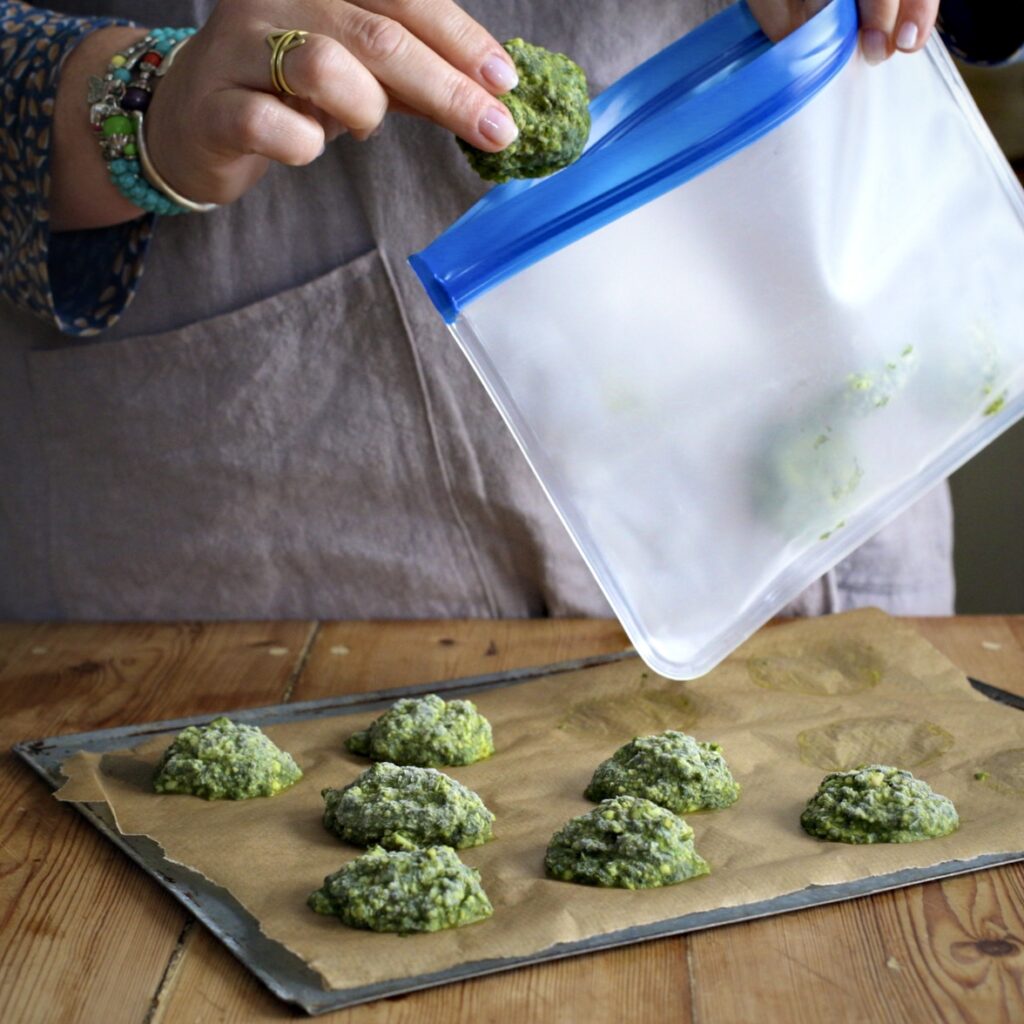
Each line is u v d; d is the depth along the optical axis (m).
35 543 1.50
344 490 1.45
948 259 0.91
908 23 0.85
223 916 0.80
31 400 1.46
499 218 0.83
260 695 1.21
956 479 2.31
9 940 0.78
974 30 1.19
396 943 0.76
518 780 1.01
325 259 1.39
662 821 0.86
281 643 1.36
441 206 1.37
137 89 1.11
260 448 1.44
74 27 1.20
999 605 2.33
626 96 0.98
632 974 0.74
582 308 0.85
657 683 1.19
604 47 1.34
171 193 1.15
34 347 1.44
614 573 0.92
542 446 0.88
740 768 1.03
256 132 0.93
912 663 1.21
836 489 0.93
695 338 0.87
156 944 0.78
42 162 1.19
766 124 0.81
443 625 1.42
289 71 0.88
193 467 1.45
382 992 0.71
